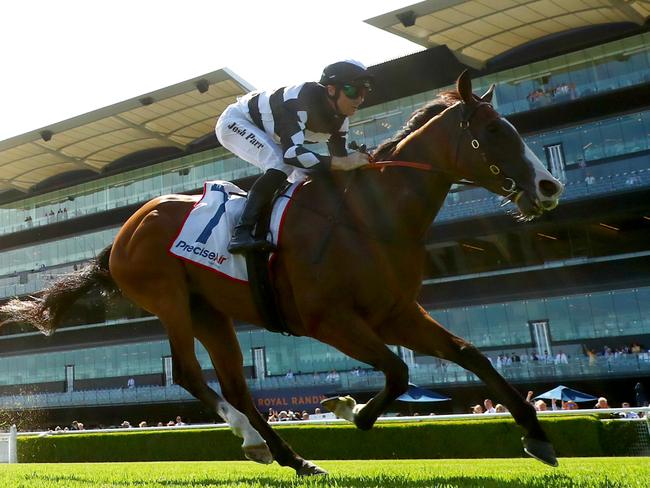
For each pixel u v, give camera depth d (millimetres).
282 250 4047
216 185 4633
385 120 28188
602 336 23609
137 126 31406
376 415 3805
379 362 3684
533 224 24469
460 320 25922
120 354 33406
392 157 4047
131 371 32969
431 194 3916
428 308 26453
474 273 26812
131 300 4895
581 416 9961
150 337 32688
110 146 34000
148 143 33938
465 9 22922
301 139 4145
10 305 5340
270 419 19422
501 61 26438
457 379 23938
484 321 25562
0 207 40594
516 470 4781
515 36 24969
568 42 25000
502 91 26359
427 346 3930
